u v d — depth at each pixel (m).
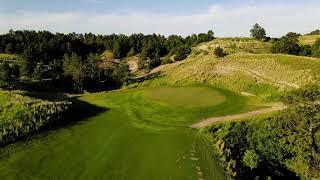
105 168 38.81
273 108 63.12
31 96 67.06
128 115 62.12
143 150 44.59
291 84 75.00
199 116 60.47
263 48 138.75
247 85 82.00
